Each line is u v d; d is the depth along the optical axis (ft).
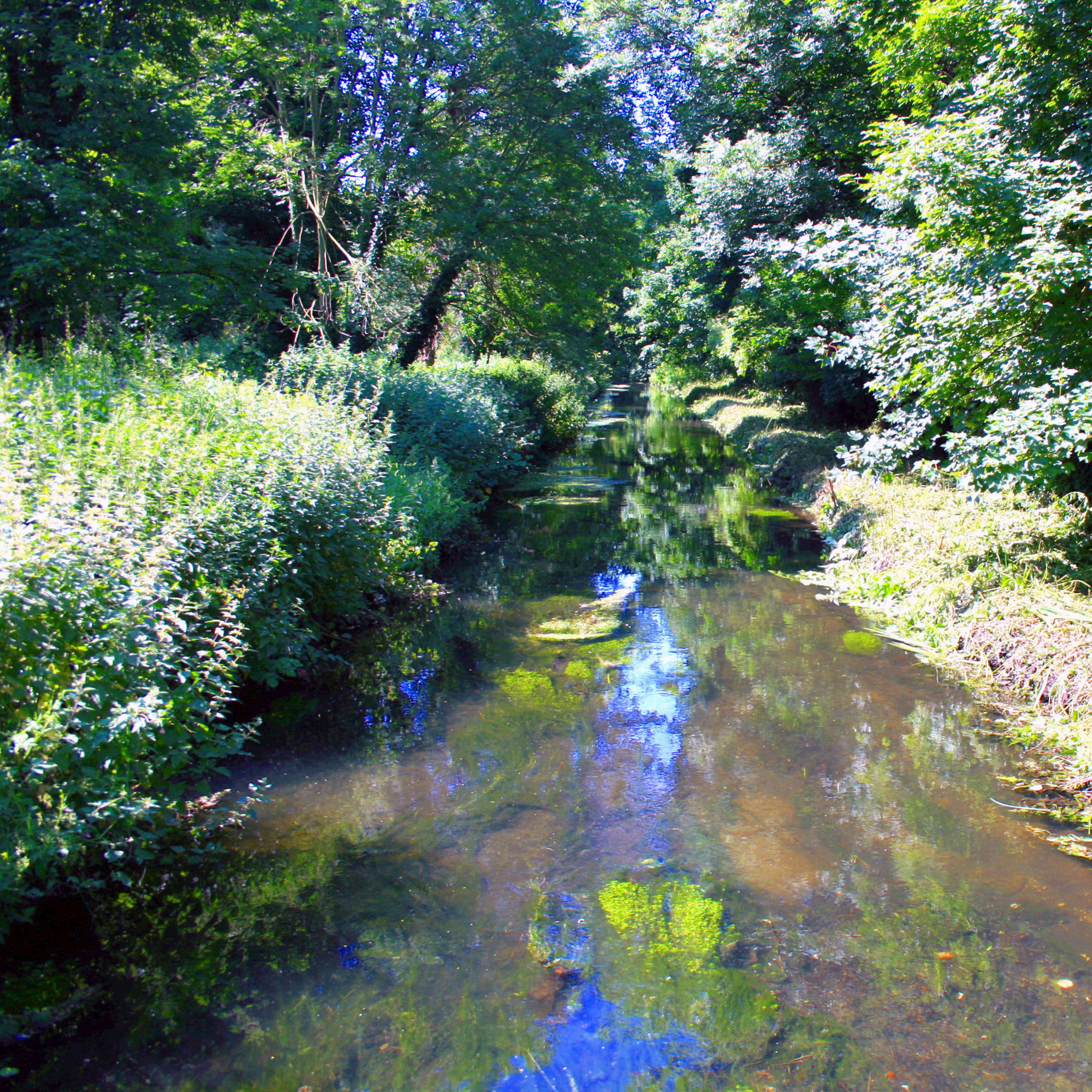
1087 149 25.99
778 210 61.36
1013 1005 10.00
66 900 11.63
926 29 33.88
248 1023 9.61
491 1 65.57
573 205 68.85
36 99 38.47
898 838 13.64
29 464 14.38
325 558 21.54
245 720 17.74
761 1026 9.70
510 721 18.17
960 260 24.38
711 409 105.40
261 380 37.88
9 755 10.55
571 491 51.67
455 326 87.97
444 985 10.30
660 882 12.48
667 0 100.94
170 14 43.60
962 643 21.86
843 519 34.96
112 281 38.37
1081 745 15.99
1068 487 26.96
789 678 20.67
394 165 63.72
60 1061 8.95
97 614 12.14
